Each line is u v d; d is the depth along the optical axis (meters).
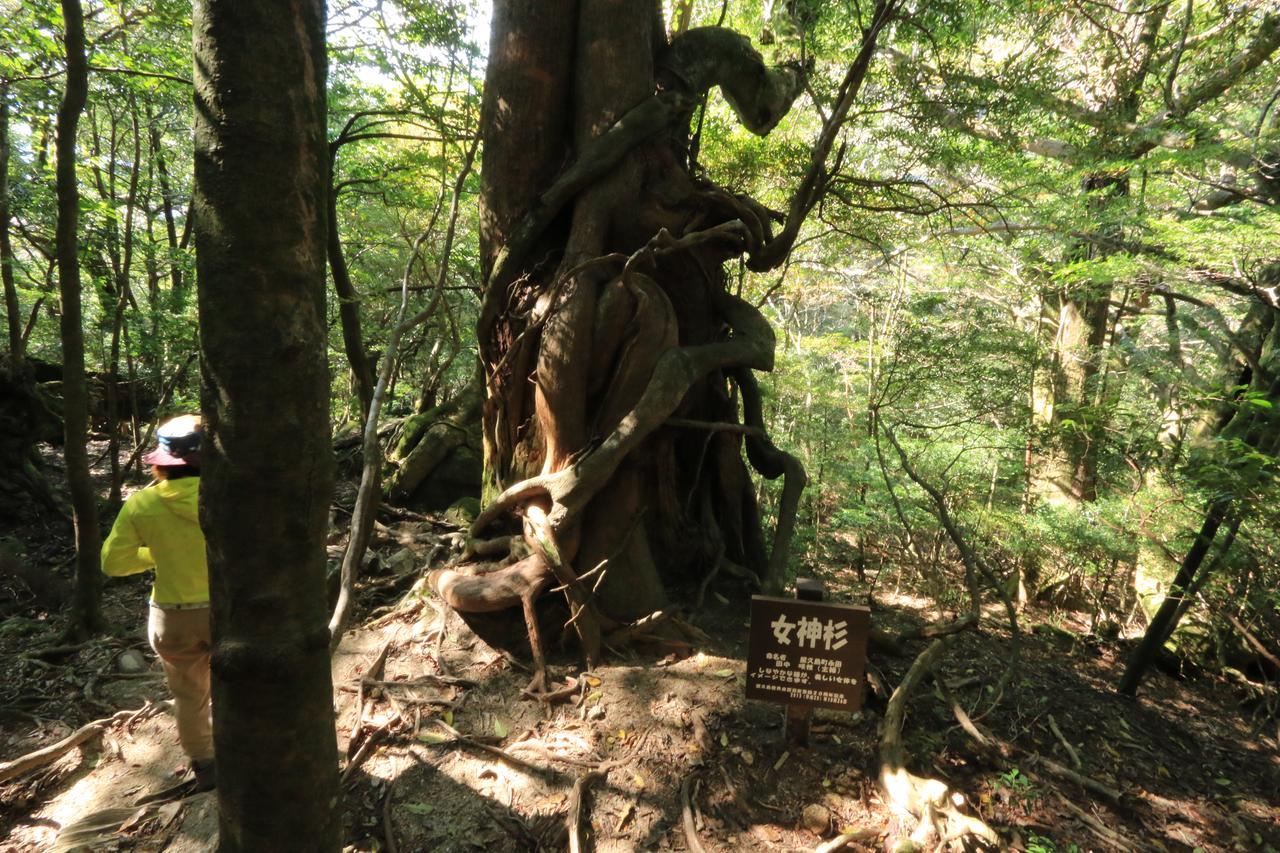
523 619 3.79
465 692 3.46
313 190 1.37
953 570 7.08
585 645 3.66
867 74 5.04
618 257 3.68
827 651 3.01
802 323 13.10
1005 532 6.40
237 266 1.30
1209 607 4.59
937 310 7.81
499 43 3.94
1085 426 5.91
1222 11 6.40
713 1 7.67
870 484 6.40
